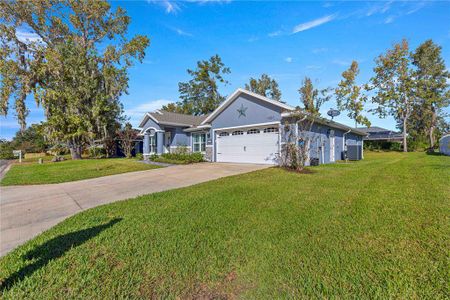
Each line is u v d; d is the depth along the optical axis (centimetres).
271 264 251
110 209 460
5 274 242
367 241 295
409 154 2206
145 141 1922
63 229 358
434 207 413
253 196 529
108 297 207
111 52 2161
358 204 451
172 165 1314
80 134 1983
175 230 345
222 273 239
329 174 845
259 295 205
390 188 580
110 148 2316
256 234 325
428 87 2866
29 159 2641
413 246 278
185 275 237
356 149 1645
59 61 1923
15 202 568
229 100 1362
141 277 235
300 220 373
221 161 1474
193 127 1689
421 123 3572
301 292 206
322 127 1366
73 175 1016
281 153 1087
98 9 2050
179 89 3334
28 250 293
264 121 1209
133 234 334
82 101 2034
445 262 242
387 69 2833
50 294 212
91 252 285
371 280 218
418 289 203
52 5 1933
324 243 293
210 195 546
